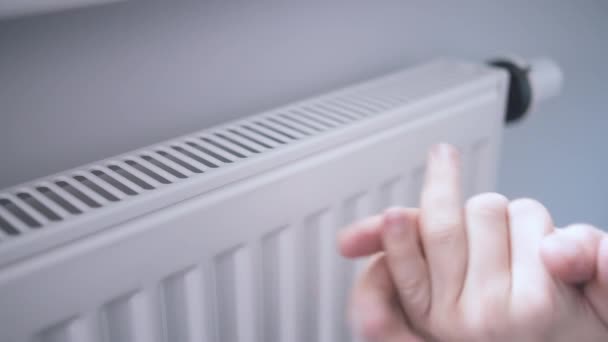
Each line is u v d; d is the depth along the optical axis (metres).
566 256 0.30
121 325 0.41
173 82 0.53
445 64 0.67
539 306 0.30
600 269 0.30
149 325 0.41
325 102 0.56
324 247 0.52
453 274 0.32
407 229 0.32
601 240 0.31
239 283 0.46
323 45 0.63
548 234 0.32
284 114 0.53
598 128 1.10
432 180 0.35
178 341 0.44
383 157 0.53
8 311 0.35
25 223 0.36
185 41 0.53
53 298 0.36
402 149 0.54
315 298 0.53
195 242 0.42
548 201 1.07
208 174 0.42
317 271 0.52
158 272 0.41
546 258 0.30
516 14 0.84
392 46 0.70
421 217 0.34
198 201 0.42
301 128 0.50
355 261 0.55
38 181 0.41
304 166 0.47
